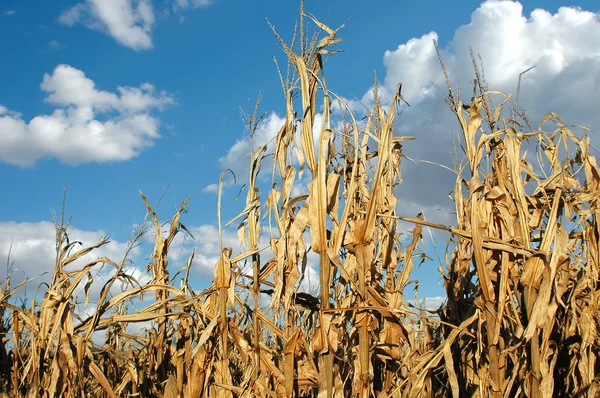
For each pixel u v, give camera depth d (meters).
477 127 2.56
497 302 2.57
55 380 2.92
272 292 2.82
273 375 2.67
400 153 3.26
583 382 2.62
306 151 2.55
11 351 3.69
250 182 2.87
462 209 2.73
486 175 2.64
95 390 3.80
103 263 3.09
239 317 3.07
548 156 3.07
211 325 2.72
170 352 3.53
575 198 2.85
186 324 3.34
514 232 2.53
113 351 3.34
